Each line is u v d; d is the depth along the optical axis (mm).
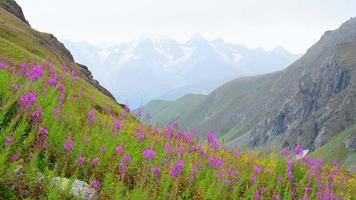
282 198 17078
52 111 15586
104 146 14820
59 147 13945
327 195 16969
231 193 16031
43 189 11445
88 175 13680
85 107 19734
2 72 16922
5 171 11258
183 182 15312
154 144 17891
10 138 11914
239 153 20922
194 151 19125
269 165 20312
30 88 16641
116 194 11906
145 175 13703
